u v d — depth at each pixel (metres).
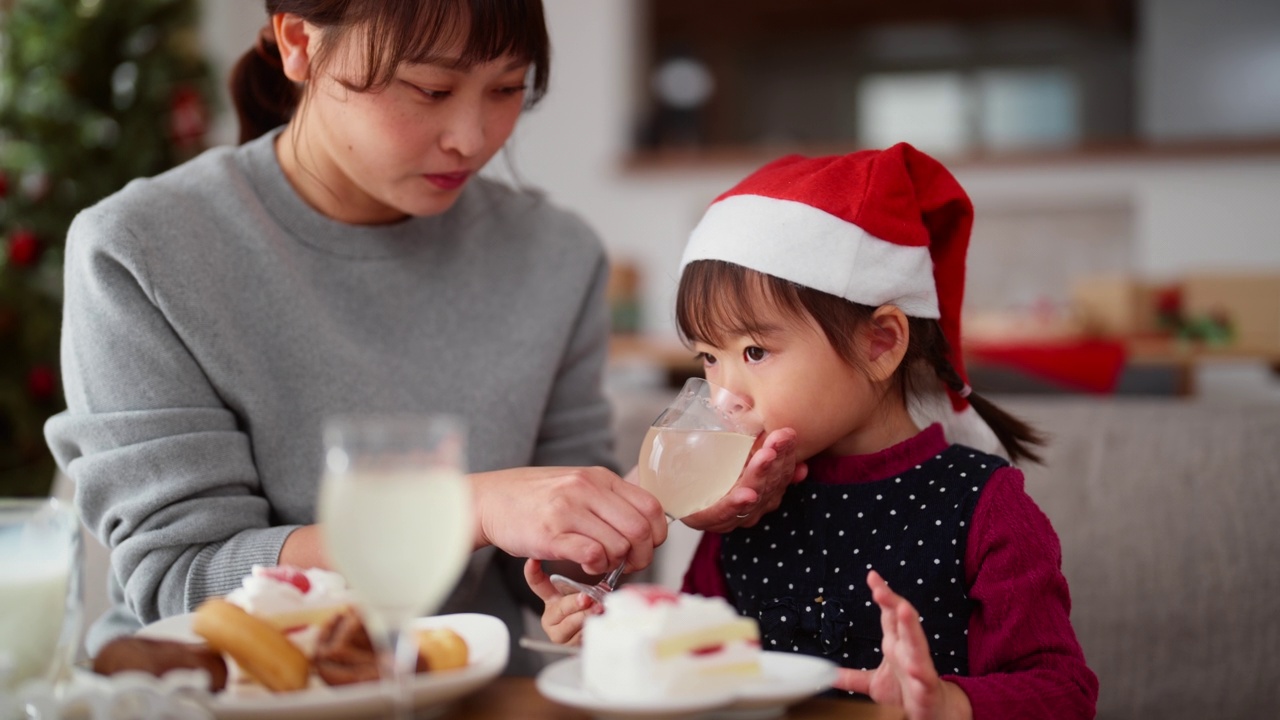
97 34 3.27
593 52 5.74
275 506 1.20
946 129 5.60
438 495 0.63
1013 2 5.49
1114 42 5.42
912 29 5.60
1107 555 1.38
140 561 1.06
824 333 1.08
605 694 0.68
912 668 0.74
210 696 0.65
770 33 5.71
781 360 1.09
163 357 1.13
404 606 0.64
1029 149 5.41
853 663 1.06
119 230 1.14
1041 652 0.94
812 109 5.72
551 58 1.16
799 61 5.71
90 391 1.12
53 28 3.25
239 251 1.21
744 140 5.78
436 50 1.05
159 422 1.10
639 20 5.77
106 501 1.08
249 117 1.39
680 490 1.00
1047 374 3.11
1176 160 5.23
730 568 1.17
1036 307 3.99
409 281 1.30
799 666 0.74
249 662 0.68
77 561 0.73
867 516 1.10
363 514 0.62
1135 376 3.34
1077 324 3.54
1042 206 5.37
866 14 5.62
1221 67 5.30
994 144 5.55
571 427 1.41
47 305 3.09
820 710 0.70
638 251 5.72
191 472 1.09
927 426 1.18
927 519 1.07
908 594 1.05
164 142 3.36
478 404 1.29
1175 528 1.38
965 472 1.08
